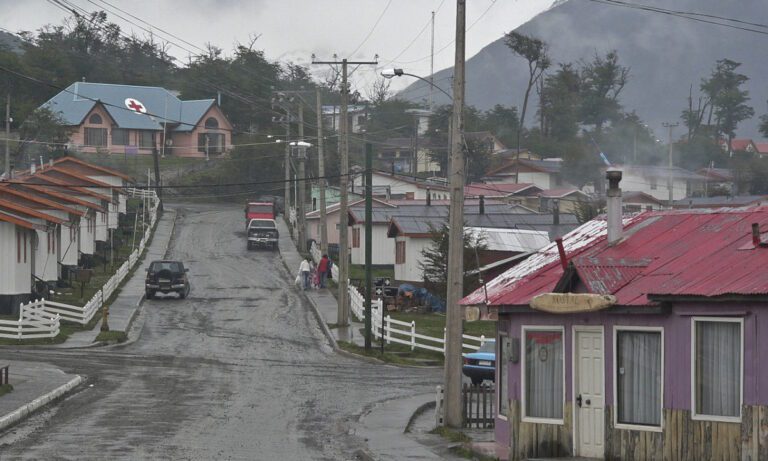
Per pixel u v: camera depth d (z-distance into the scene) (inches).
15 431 1118.4
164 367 1764.3
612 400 885.2
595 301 861.8
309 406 1403.8
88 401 1363.2
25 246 2476.6
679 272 877.8
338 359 2023.9
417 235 3147.1
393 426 1252.5
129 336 2228.1
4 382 1425.9
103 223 3870.6
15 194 2664.9
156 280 2898.6
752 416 781.3
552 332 946.7
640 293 862.5
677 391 836.0
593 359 911.7
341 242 2436.0
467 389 1275.8
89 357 1867.6
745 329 788.6
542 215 3280.0
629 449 870.4
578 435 914.7
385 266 3767.2
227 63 7632.9
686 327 829.2
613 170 1020.5
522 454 951.0
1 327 2055.9
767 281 777.6
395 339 2231.8
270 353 2047.2
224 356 1961.1
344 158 2432.3
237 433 1160.2
